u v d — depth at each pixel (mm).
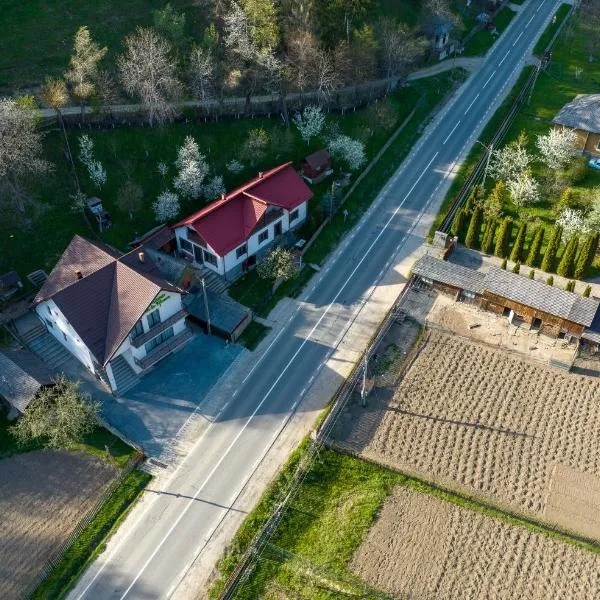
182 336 59625
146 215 70500
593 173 82500
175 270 61500
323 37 84500
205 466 51500
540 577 45000
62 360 59125
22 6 85188
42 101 73438
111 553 46031
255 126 81125
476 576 44969
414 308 65375
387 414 55312
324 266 70250
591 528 47750
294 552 46156
